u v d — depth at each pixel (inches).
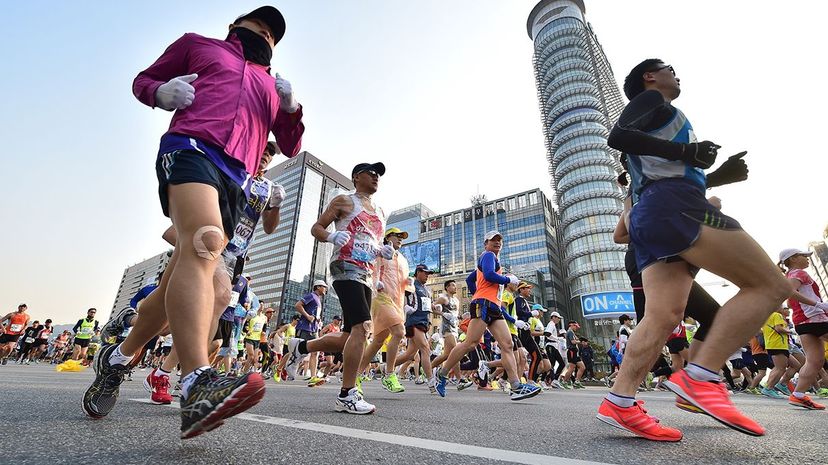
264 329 488.1
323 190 5007.4
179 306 49.3
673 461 55.9
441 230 4047.7
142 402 108.5
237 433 64.6
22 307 524.4
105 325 83.6
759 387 361.4
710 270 71.2
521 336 350.9
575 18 3801.7
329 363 395.9
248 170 67.9
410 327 253.6
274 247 4574.3
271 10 80.7
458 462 52.1
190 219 53.4
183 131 60.6
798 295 157.8
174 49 71.9
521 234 3511.3
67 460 44.3
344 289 118.5
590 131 3125.0
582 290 2699.3
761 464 54.9
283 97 77.3
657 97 83.1
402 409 127.6
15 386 135.9
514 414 118.3
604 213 2792.8
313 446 57.6
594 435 77.9
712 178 97.3
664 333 74.9
